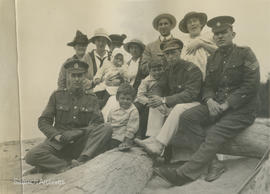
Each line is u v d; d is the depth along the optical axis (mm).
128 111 3939
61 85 4070
